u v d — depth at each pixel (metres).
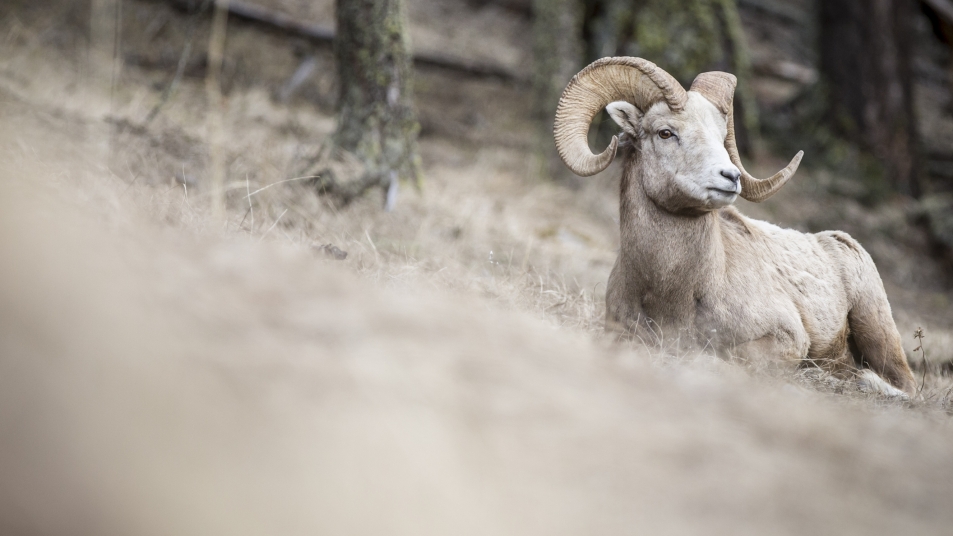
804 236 26.53
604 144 56.84
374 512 8.86
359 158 33.56
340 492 8.98
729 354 21.23
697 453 11.48
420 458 9.82
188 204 21.41
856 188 70.19
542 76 56.84
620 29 60.56
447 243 32.78
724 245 23.22
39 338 9.51
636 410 12.62
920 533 10.58
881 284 26.84
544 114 56.19
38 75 39.69
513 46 81.94
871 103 74.06
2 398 8.60
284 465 9.10
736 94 65.75
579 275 34.69
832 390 20.36
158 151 30.89
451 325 14.35
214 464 8.84
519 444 10.79
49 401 8.77
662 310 22.38
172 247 14.77
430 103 65.81
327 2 71.62
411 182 38.41
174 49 56.09
